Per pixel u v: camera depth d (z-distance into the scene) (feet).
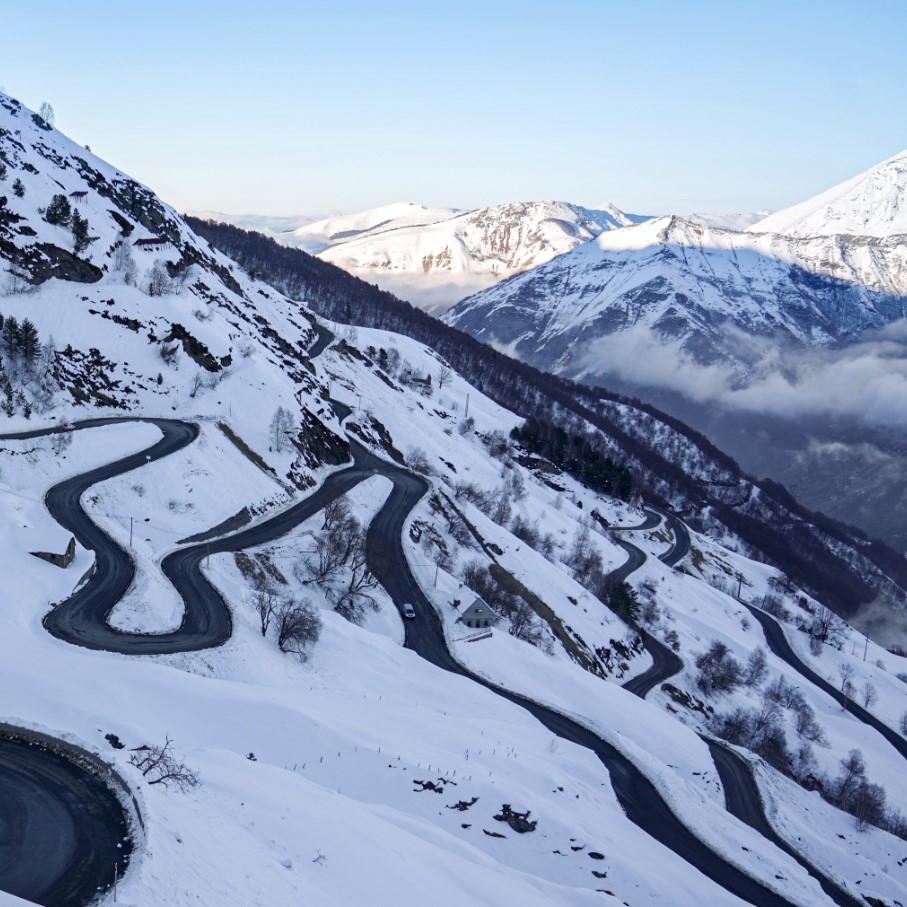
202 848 103.60
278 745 173.78
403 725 206.90
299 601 284.61
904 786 396.16
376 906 110.63
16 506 270.05
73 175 595.47
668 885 163.73
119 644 211.82
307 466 433.07
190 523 322.96
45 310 395.96
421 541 398.21
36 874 94.43
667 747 291.79
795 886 200.85
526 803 175.63
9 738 125.70
